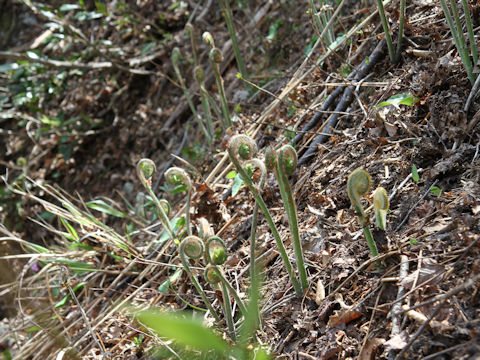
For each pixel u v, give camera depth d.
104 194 0.85
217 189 0.55
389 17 0.52
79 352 0.43
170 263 0.47
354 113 0.47
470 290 0.27
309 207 0.40
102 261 0.51
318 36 0.58
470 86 0.39
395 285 0.31
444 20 0.47
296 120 0.54
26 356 0.45
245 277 0.41
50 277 0.56
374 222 0.36
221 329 0.35
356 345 0.30
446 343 0.26
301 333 0.33
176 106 0.83
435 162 0.38
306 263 0.37
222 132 0.63
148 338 0.40
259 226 0.45
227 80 0.77
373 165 0.41
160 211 0.42
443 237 0.32
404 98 0.40
